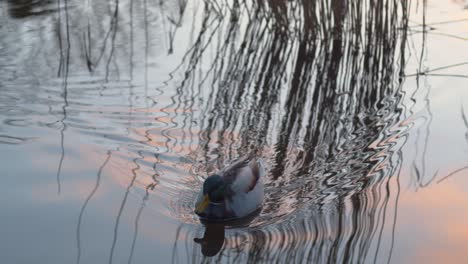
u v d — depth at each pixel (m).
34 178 7.71
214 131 9.25
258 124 9.59
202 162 8.37
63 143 8.62
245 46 13.05
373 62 12.45
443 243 6.78
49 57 11.44
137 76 11.04
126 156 8.39
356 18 12.90
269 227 7.15
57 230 6.73
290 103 10.48
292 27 14.05
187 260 6.41
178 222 7.12
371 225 7.08
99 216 7.04
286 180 8.13
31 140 8.66
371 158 8.67
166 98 10.30
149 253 6.48
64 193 7.43
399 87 11.23
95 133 8.97
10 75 10.67
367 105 10.48
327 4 13.12
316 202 7.61
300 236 6.92
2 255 6.27
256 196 7.49
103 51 11.92
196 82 11.05
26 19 13.02
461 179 8.07
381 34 12.72
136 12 14.09
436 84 11.23
